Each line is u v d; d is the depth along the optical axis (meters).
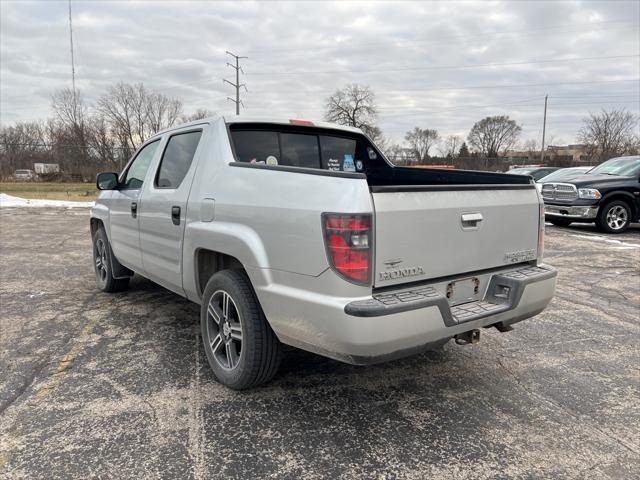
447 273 2.74
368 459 2.43
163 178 3.99
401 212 2.47
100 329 4.29
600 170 11.86
